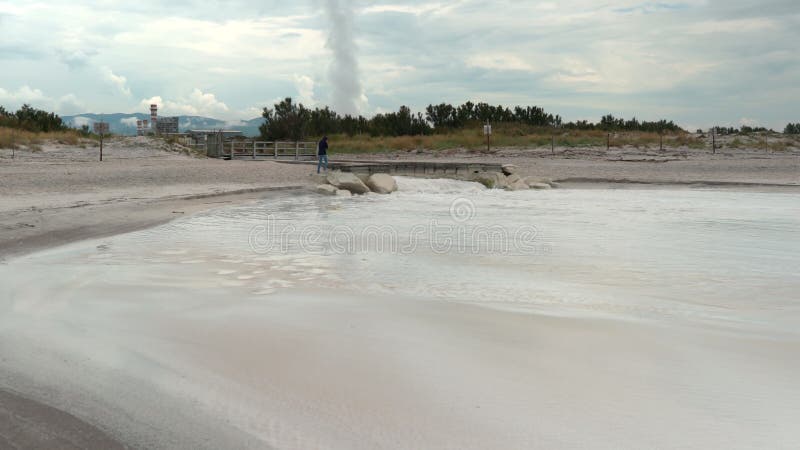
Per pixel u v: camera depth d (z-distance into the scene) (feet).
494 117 191.11
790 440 10.73
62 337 16.52
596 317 18.94
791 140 144.46
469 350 15.51
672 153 126.21
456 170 100.32
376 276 25.73
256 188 69.51
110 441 10.66
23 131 119.14
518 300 21.38
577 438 10.77
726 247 33.83
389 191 76.54
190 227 41.55
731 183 81.10
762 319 18.97
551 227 42.73
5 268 26.66
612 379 13.58
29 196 54.19
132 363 14.47
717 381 13.50
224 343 16.02
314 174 87.40
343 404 12.19
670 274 26.25
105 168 83.46
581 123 189.98
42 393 12.69
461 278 25.38
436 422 11.40
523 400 12.40
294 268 27.45
